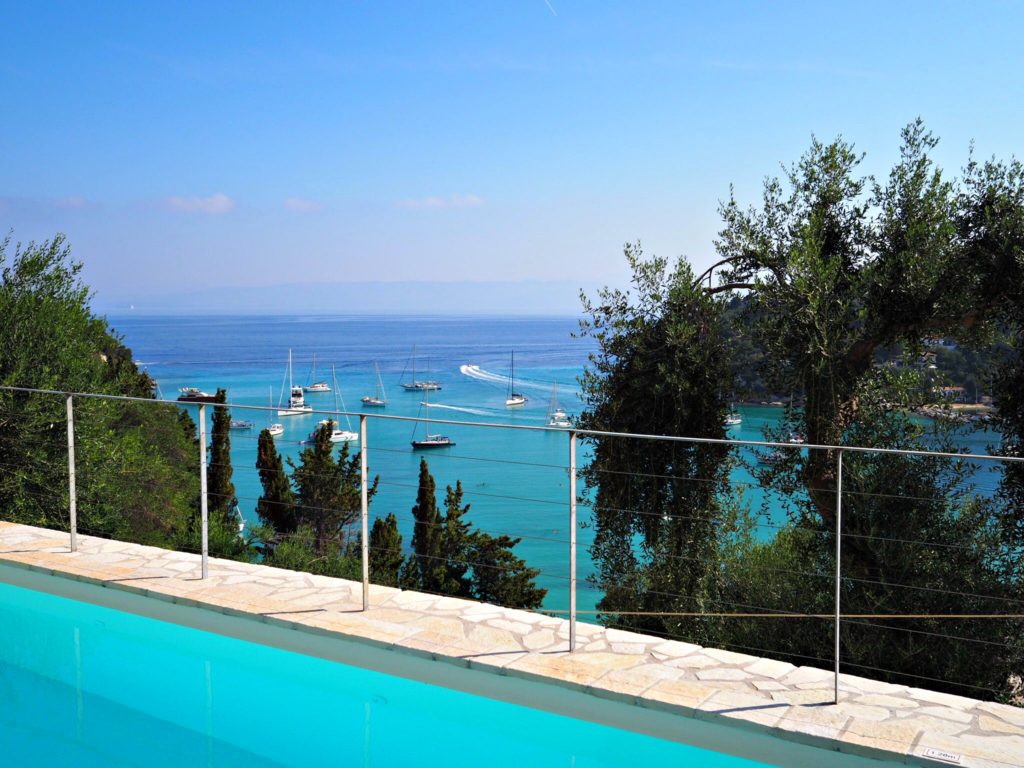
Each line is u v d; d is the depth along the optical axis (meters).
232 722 3.89
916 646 6.81
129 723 3.85
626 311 9.23
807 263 8.06
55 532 6.59
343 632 4.32
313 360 155.75
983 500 7.48
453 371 147.25
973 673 6.63
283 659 4.52
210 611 4.79
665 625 8.45
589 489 9.09
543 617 4.62
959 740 3.14
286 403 109.19
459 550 18.94
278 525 18.11
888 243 8.52
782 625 7.44
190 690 4.27
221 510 14.56
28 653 4.73
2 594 5.69
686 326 8.56
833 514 7.85
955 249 8.05
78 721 3.87
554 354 184.75
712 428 8.66
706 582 8.39
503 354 185.75
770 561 8.12
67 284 12.50
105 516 11.53
